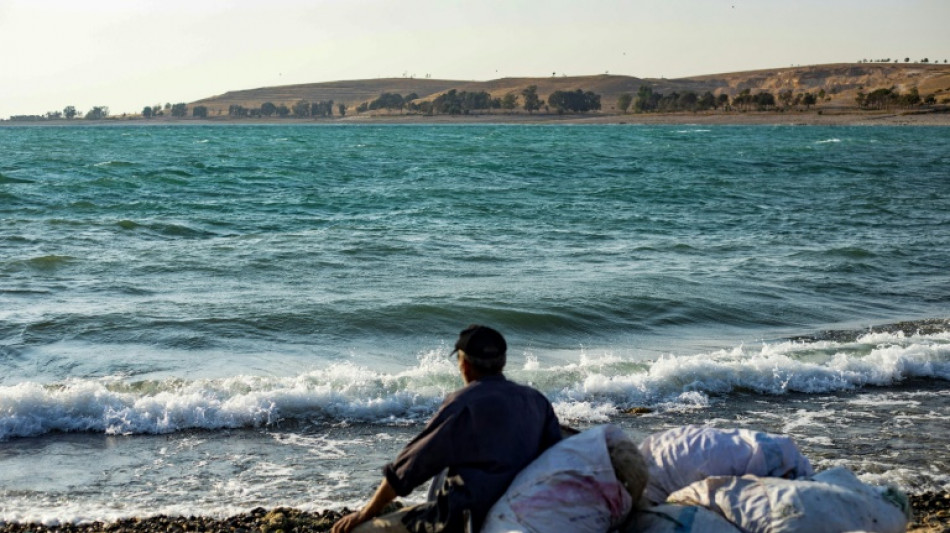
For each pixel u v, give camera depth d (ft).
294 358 33.58
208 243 60.95
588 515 13.41
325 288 46.19
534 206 90.68
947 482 22.33
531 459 13.82
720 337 38.73
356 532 14.35
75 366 31.68
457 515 13.39
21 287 45.01
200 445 24.80
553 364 33.47
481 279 49.32
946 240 68.08
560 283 47.93
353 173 135.85
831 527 13.51
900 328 40.63
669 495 15.10
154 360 32.68
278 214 81.97
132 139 325.42
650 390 29.84
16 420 25.58
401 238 64.39
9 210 79.61
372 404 27.76
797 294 47.60
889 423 27.35
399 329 38.14
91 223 69.05
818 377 31.81
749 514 13.85
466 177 130.11
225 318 38.40
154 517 19.70
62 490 21.49
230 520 19.58
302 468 23.22
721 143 278.67
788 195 106.32
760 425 26.99
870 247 63.41
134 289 45.32
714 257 58.95
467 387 13.71
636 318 41.24
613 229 73.41
